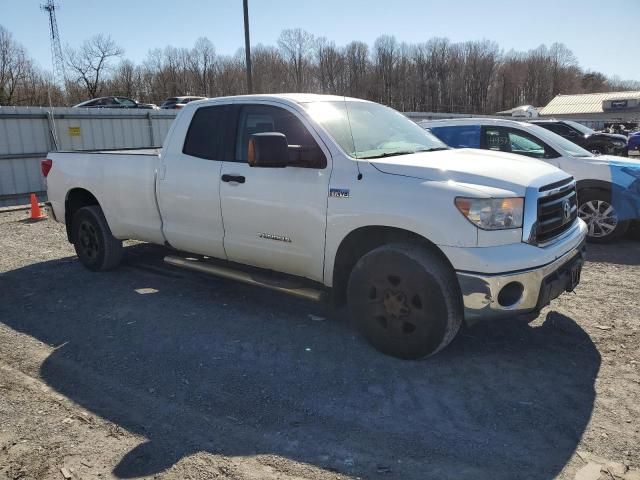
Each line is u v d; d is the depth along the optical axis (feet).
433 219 11.80
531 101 363.76
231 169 15.46
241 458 9.49
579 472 8.94
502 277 11.44
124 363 13.23
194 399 11.48
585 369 12.49
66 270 21.65
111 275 20.71
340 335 14.62
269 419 10.67
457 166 12.56
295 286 14.73
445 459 9.34
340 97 16.15
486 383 11.89
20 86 210.38
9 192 47.57
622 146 61.00
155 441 10.03
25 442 10.03
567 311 16.14
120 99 119.03
